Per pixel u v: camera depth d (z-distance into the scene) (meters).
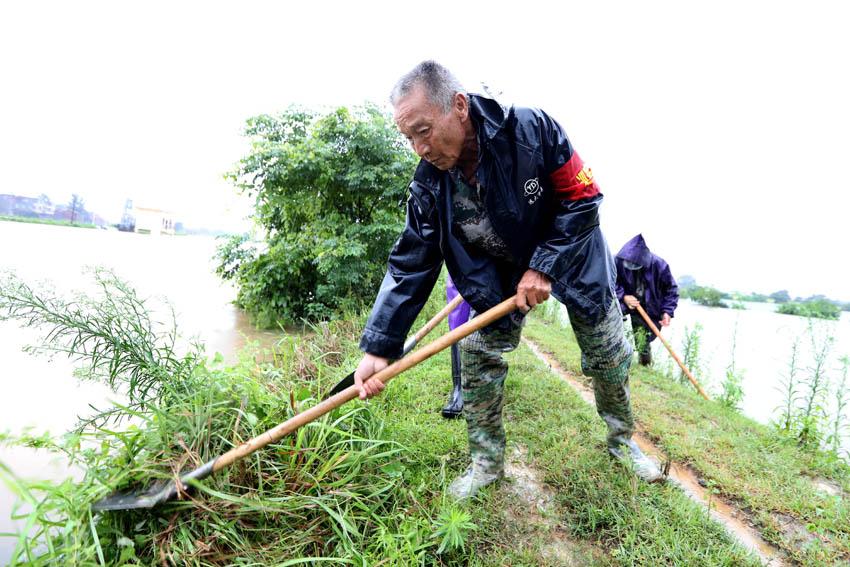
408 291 2.09
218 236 7.83
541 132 1.88
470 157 1.93
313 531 1.96
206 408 2.14
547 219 2.07
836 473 3.07
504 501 2.36
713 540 2.11
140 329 2.29
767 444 3.39
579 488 2.45
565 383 4.20
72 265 6.61
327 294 7.05
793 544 2.24
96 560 1.68
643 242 5.56
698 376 5.49
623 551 2.02
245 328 6.77
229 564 1.76
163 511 1.83
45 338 2.16
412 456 2.65
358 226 7.25
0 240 9.73
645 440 3.39
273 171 7.20
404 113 1.70
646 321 5.50
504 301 2.08
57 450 2.06
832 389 3.90
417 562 1.86
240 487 1.96
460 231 2.06
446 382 3.89
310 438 2.29
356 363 3.60
